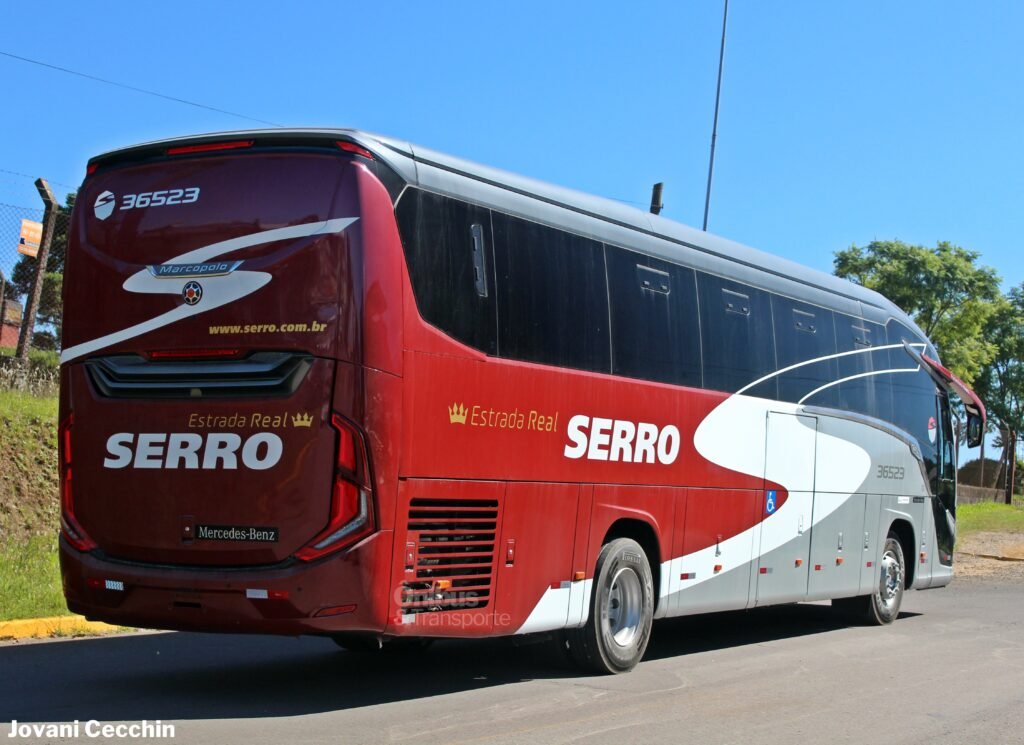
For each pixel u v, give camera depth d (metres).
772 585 11.56
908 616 14.96
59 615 10.55
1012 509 37.47
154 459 7.42
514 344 8.29
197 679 8.65
